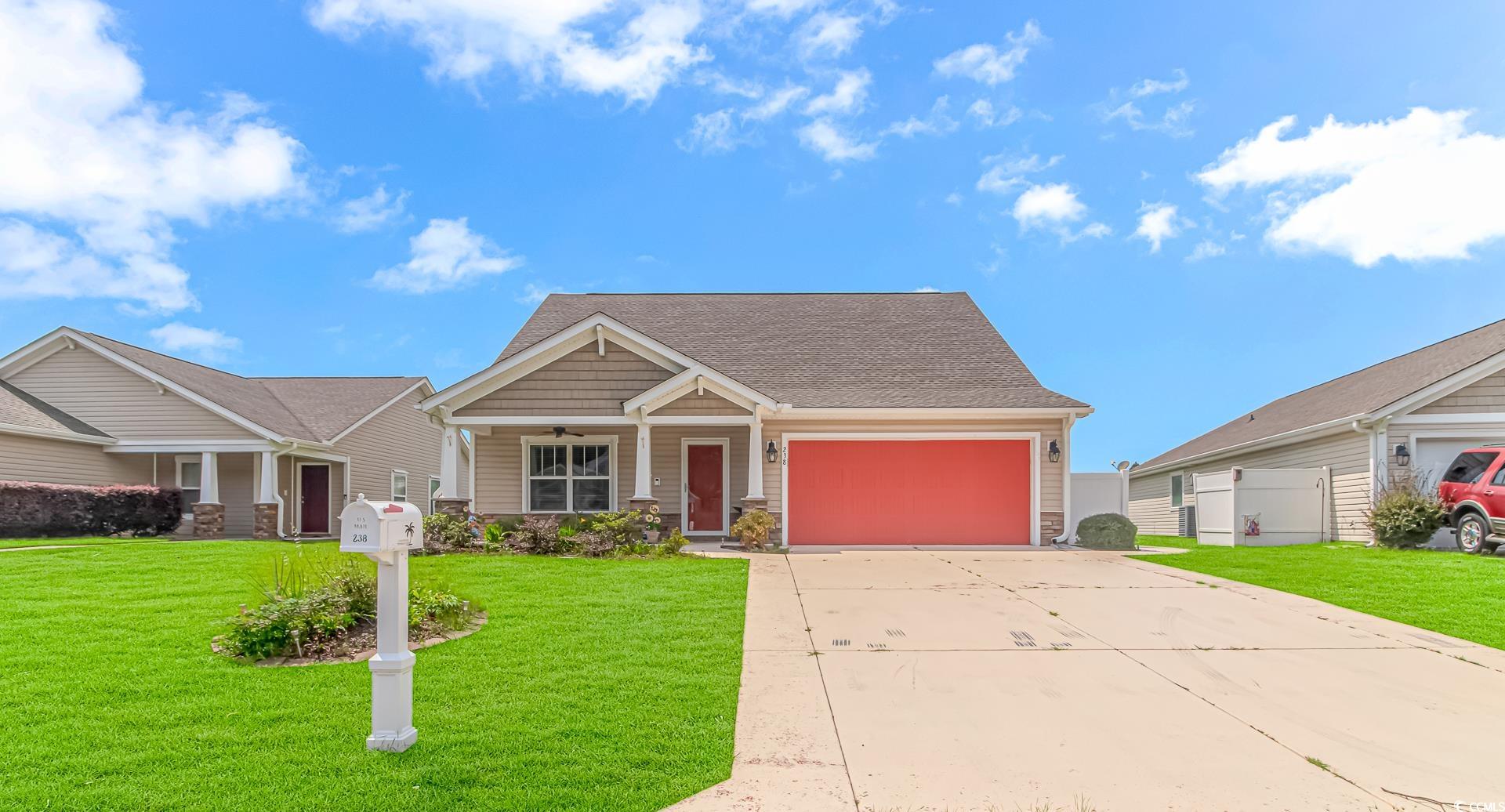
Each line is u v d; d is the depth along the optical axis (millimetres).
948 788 4699
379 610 5117
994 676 6945
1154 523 29375
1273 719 5887
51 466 19031
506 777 4684
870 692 6488
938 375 18641
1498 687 6656
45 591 9562
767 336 20391
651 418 16766
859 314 21766
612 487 18734
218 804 4312
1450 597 10125
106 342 20828
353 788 4516
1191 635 8391
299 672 6590
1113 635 8391
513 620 8492
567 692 6180
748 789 4656
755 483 16703
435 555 14102
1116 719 5879
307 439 21703
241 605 8078
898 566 13547
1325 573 12227
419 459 28734
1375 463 16984
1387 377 20203
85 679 6312
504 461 18719
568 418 17016
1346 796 4605
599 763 4914
